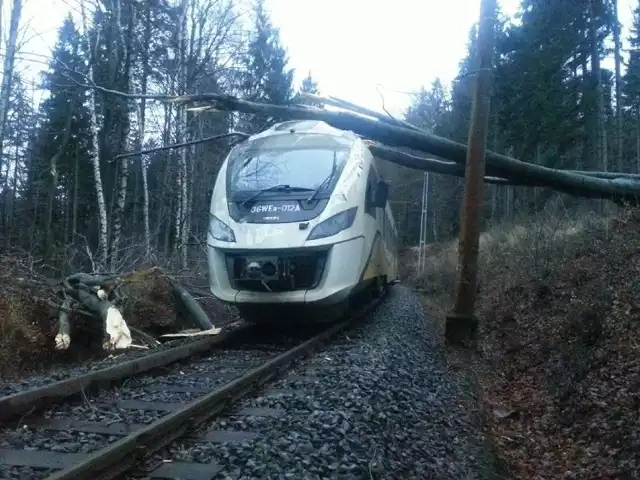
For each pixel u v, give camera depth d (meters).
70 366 10.66
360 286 11.45
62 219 36.84
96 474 4.12
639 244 11.29
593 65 28.27
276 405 6.14
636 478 5.38
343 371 7.49
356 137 12.17
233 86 27.25
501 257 19.95
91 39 21.00
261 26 30.83
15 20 14.99
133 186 38.03
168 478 4.25
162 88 22.39
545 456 6.44
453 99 44.06
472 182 10.83
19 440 5.05
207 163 28.78
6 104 15.48
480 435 6.51
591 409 7.03
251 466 4.37
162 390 6.92
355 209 10.73
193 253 26.39
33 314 11.42
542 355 9.70
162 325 13.53
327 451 4.71
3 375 9.68
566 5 31.05
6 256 13.04
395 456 5.14
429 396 7.29
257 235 10.17
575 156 34.78
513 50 35.69
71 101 22.20
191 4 23.02
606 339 8.46
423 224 44.03
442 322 15.30
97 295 11.93
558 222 16.38
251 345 10.33
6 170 33.00
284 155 11.14
